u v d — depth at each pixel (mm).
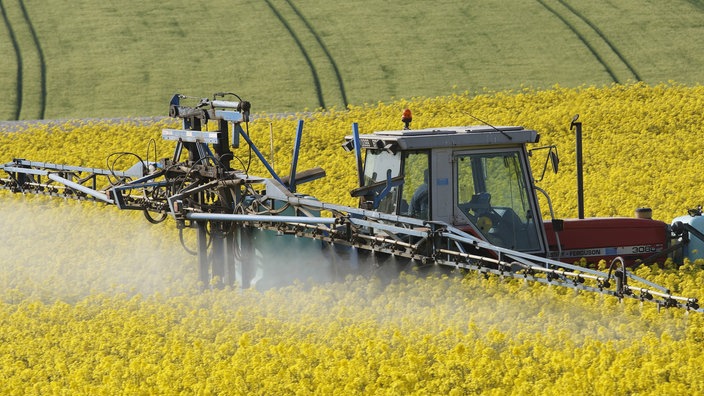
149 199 49969
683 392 32125
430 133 43438
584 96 111500
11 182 58250
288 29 167000
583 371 33531
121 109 132125
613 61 148125
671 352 35344
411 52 154250
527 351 37062
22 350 41875
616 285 35375
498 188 43344
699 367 33312
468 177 43156
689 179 74562
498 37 160375
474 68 146000
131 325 42719
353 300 42750
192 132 48812
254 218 43844
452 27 165750
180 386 37219
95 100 136750
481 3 178375
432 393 34562
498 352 36875
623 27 163500
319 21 171000
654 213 63438
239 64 150625
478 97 112688
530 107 106625
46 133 104500
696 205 65438
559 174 80250
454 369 35719
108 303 46688
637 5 175000
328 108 129000
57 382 37281
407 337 38594
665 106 100125
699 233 46906
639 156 84375
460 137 42500
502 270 38406
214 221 47562
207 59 153500
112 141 98438
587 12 171875
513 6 176125
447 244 41438
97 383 38781
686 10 172000
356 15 173500
